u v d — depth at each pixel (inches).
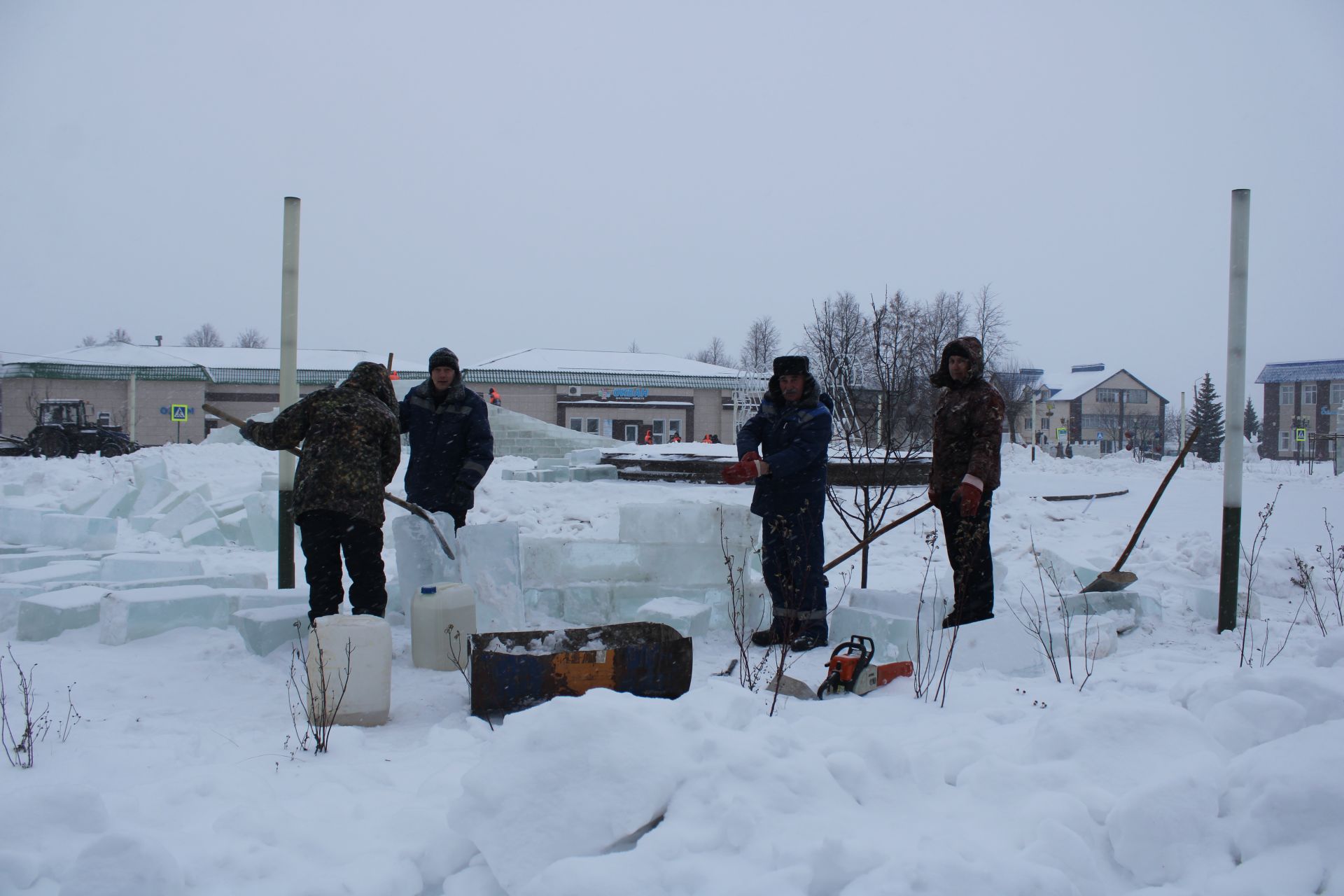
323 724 142.7
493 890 94.3
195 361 1788.9
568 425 1786.4
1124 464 1047.0
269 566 319.6
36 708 152.1
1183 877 93.0
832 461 475.5
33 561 279.9
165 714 153.0
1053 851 92.7
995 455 204.2
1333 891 87.2
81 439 1082.1
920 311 1130.0
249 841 99.2
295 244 234.5
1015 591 273.3
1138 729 115.0
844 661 168.7
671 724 110.0
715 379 1836.9
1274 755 102.5
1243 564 284.2
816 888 87.3
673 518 231.6
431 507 230.8
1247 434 3538.4
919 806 105.5
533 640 166.2
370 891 91.7
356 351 1940.2
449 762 128.4
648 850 92.7
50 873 93.2
